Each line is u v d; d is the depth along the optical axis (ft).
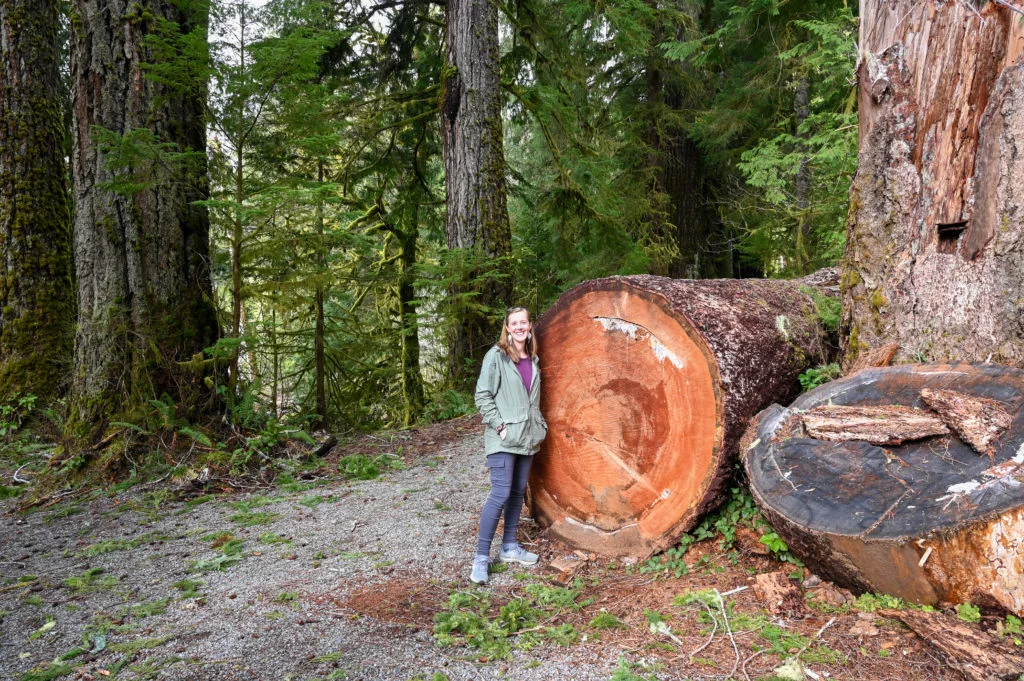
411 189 36.60
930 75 10.62
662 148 41.16
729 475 10.70
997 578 7.29
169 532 14.33
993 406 8.45
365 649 8.87
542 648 8.71
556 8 33.60
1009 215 9.67
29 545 13.67
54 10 27.20
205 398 20.20
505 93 34.55
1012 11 9.61
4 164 26.02
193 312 20.38
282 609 10.25
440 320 26.91
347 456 20.18
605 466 11.96
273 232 18.76
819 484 8.89
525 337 11.68
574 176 31.78
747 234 40.98
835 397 10.18
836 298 14.60
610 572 11.18
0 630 9.80
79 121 19.45
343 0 31.81
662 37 37.91
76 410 19.33
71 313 26.94
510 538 12.01
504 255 27.27
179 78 18.10
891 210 11.17
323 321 26.89
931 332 10.53
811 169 36.78
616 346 11.64
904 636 7.77
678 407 10.85
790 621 8.61
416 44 36.04
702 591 9.57
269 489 17.61
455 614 9.71
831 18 27.71
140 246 19.57
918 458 8.48
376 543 13.19
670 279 12.23
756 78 35.42
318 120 18.89
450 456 20.12
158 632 9.59
